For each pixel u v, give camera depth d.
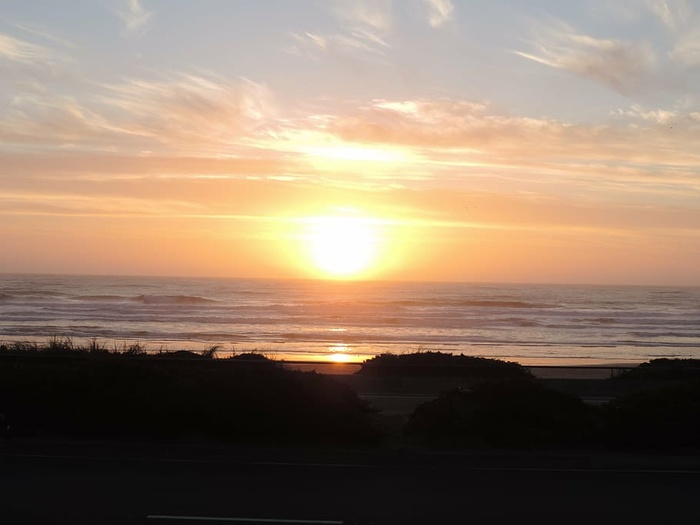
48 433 12.23
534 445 11.98
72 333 45.00
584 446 12.03
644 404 12.41
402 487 9.40
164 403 12.09
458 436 12.18
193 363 15.51
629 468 10.85
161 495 8.73
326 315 64.50
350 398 12.81
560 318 65.38
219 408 12.03
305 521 7.81
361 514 8.11
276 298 90.75
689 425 11.79
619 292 132.00
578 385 19.70
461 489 9.34
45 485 9.13
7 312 59.94
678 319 65.38
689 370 19.42
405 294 108.25
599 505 8.61
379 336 48.22
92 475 9.73
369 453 11.27
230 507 8.28
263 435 12.02
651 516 8.14
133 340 40.53
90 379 12.62
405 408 16.42
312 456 11.16
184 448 11.22
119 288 105.19
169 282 137.50
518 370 19.09
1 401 12.18
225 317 60.19
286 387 12.51
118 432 12.16
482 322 60.59
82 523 7.55
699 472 10.61
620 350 41.56
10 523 7.51
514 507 8.48
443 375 20.47
